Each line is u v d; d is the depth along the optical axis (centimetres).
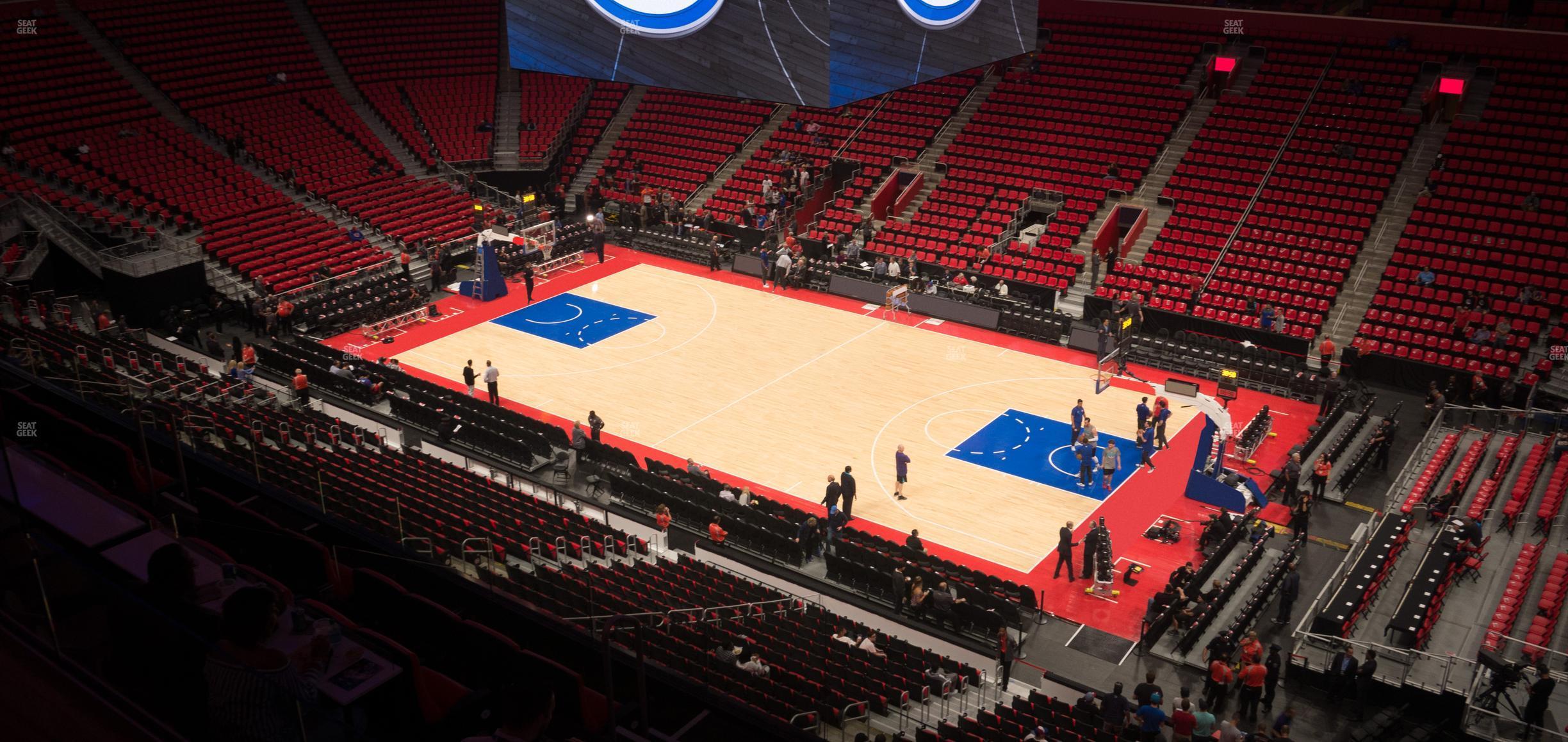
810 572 2500
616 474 2723
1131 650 2239
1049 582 2480
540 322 3884
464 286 4094
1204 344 3609
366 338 3741
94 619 568
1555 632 2086
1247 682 1981
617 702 1423
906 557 2439
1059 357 3638
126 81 4553
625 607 1952
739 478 2898
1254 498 2745
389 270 4172
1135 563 2541
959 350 3681
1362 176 4003
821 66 1622
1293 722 1991
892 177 4600
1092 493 2842
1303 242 3856
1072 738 1784
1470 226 3731
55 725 482
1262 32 4675
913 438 3111
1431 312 3506
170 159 4288
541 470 2909
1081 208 4288
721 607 2066
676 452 3028
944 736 1739
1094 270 3906
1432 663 2045
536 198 4938
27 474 856
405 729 916
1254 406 3312
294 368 3309
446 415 3025
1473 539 2345
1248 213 4019
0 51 4447
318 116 4856
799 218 4681
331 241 4178
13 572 558
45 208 3647
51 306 3203
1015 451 3044
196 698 598
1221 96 4484
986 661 2169
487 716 999
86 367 2411
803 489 2850
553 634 1590
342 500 2061
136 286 3538
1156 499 2814
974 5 1733
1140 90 4638
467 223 4534
